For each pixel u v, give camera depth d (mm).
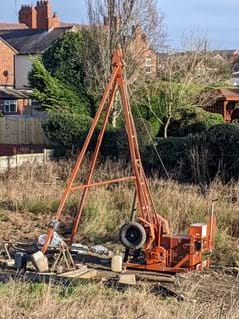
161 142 25875
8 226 16750
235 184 21328
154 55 37719
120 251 14023
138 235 12445
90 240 15250
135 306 8492
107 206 17453
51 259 12844
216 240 14094
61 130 30844
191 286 10750
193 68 37094
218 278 11898
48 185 21281
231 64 50594
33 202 18531
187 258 12281
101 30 36594
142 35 36656
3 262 12328
